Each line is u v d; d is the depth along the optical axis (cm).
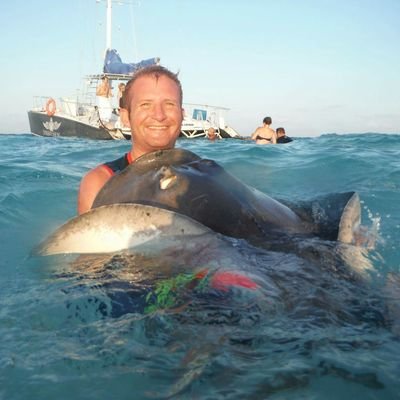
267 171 716
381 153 903
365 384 145
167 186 250
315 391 142
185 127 2252
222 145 1277
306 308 183
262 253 228
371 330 172
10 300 213
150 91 301
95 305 199
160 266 225
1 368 160
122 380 151
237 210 251
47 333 182
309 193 556
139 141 312
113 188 263
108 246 247
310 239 250
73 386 150
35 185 578
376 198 510
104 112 2192
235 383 145
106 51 2416
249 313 180
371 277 221
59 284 224
